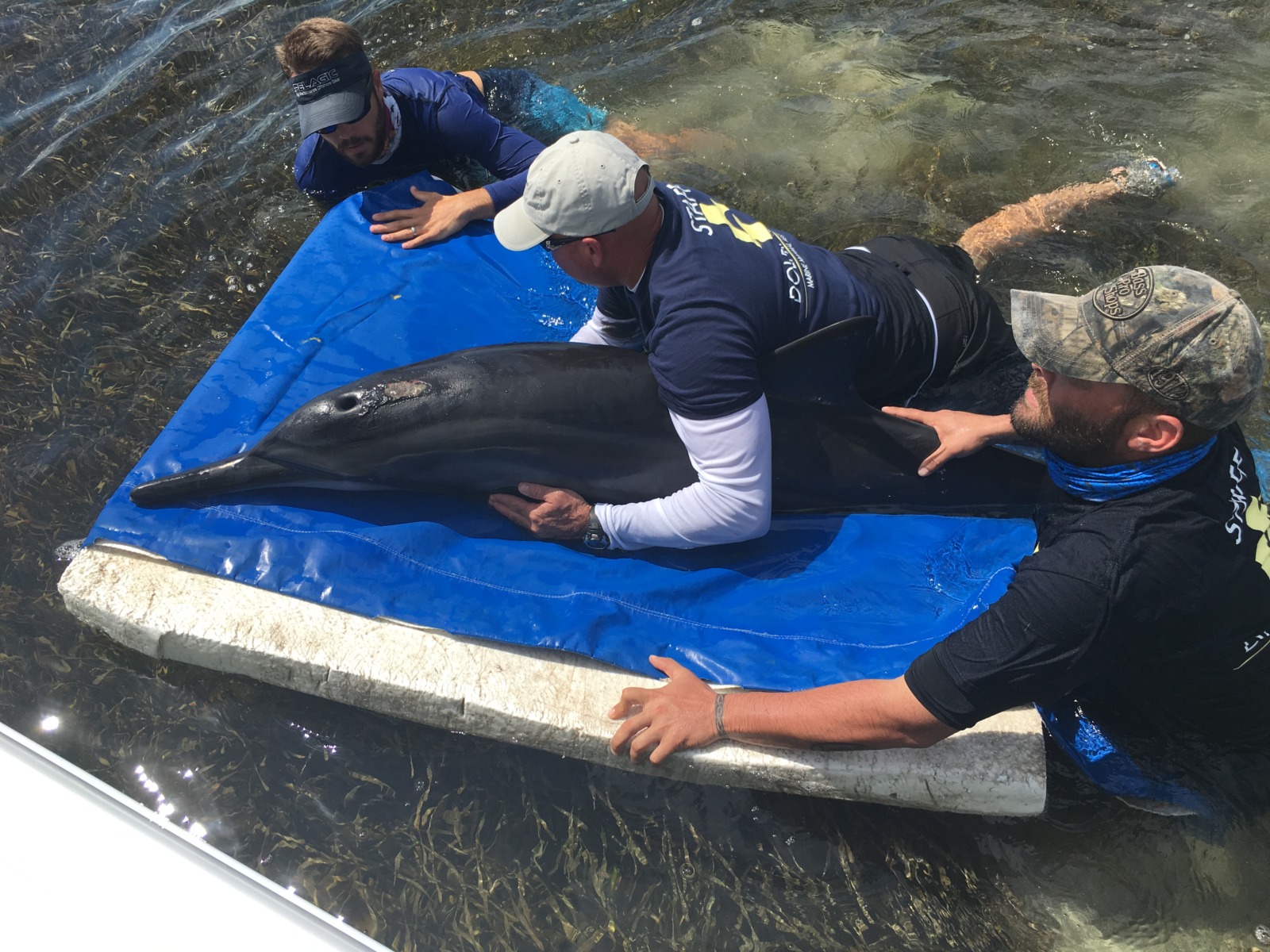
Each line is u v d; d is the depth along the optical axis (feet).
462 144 14.01
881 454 10.27
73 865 5.58
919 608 9.89
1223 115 15.40
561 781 9.18
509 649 9.39
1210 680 8.00
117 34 17.04
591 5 17.89
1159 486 7.24
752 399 8.65
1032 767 8.82
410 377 9.70
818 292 9.25
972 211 14.35
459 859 8.73
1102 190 14.25
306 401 10.95
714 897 8.68
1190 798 8.88
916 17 17.44
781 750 8.86
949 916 8.69
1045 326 7.27
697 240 8.50
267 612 9.41
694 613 9.78
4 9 17.30
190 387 12.30
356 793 9.07
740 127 15.56
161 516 9.87
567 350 9.96
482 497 10.36
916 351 10.45
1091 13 17.31
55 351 12.51
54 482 11.20
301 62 12.42
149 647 9.44
